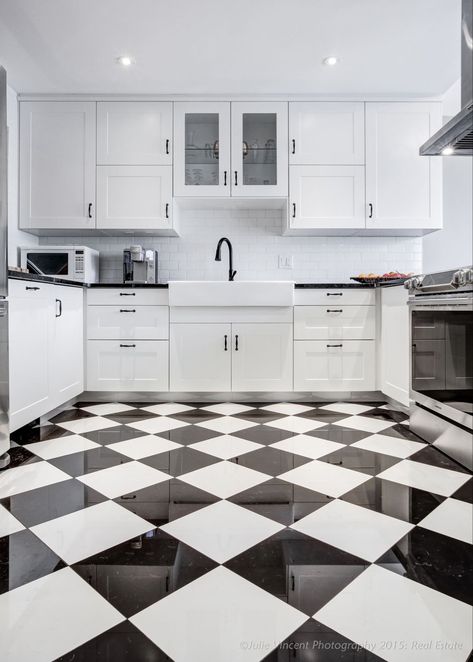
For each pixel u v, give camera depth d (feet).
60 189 10.43
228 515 4.48
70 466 5.88
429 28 8.00
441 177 10.52
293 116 10.41
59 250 10.16
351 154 10.44
